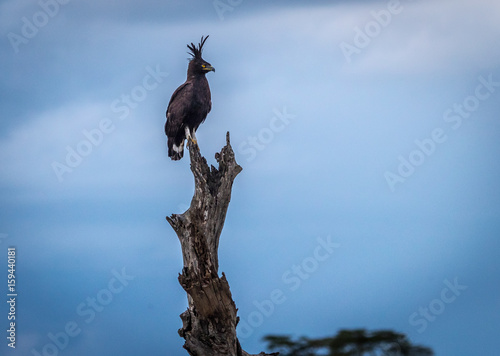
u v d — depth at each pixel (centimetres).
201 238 2662
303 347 2467
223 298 2656
